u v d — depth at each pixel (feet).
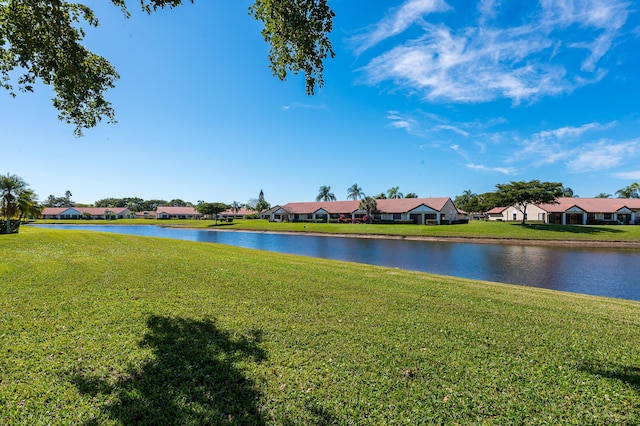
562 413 11.91
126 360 14.48
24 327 17.67
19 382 12.51
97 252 47.32
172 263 40.19
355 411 11.68
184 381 13.12
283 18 19.97
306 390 12.89
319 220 243.81
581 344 18.47
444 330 20.03
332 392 12.81
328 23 20.76
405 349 16.92
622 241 116.06
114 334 17.24
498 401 12.55
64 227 247.70
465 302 27.63
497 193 175.01
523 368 15.19
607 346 18.26
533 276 58.75
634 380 14.28
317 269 42.65
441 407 12.09
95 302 22.61
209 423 10.77
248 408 11.63
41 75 23.72
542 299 31.01
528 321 22.65
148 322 19.11
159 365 14.17
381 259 80.94
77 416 10.80
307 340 17.62
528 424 11.28
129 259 41.75
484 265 71.36
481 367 15.20
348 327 19.90
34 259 38.29
